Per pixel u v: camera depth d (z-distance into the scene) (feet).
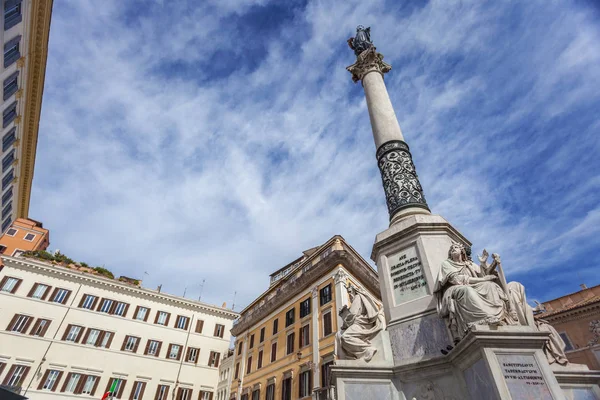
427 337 20.07
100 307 120.98
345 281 88.89
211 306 138.62
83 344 112.06
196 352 128.06
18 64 83.97
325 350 81.61
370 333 21.52
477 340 15.51
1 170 98.48
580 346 90.79
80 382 105.91
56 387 102.58
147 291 130.11
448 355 17.94
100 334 116.16
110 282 125.18
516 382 14.40
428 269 22.66
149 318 127.03
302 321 94.84
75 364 107.86
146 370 116.67
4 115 88.48
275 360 99.14
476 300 16.93
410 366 19.07
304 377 84.79
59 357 106.83
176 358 123.44
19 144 101.35
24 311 109.09
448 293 18.75
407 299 22.81
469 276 19.08
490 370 14.71
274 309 111.24
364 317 22.18
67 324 112.98
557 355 17.90
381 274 25.36
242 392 107.65
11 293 110.01
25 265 115.65
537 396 14.03
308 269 100.01
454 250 21.07
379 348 20.93
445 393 17.70
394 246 25.54
